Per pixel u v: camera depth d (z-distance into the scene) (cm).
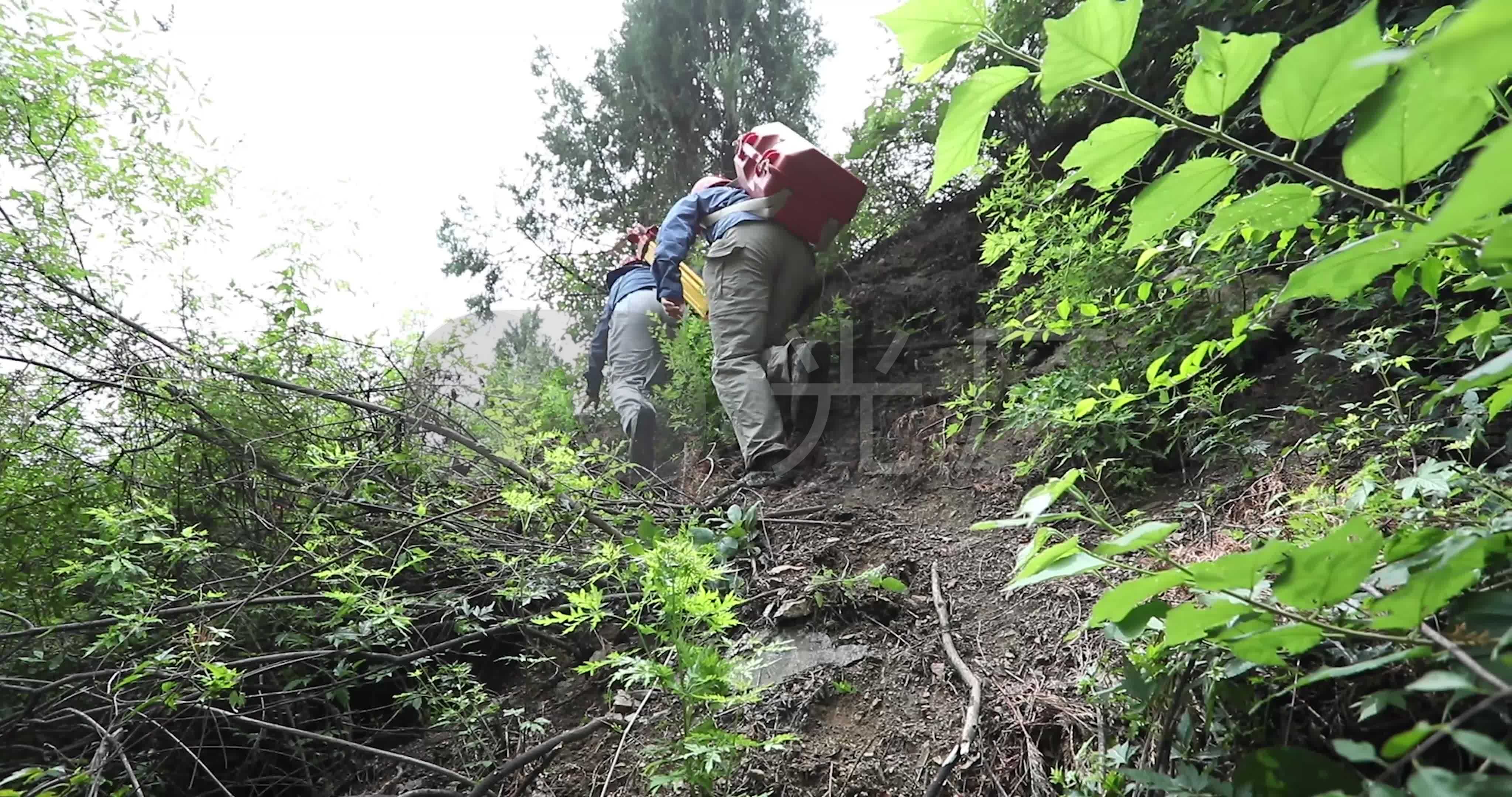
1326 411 208
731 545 259
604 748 181
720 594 232
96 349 225
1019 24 368
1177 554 183
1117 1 70
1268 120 69
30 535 199
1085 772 133
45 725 177
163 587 186
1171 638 85
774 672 197
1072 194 377
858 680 189
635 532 267
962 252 450
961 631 202
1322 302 234
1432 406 79
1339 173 258
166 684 164
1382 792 62
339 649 200
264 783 194
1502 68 43
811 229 382
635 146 566
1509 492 118
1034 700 163
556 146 567
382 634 194
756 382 367
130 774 154
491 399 292
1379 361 172
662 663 188
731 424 405
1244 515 189
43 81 219
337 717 195
